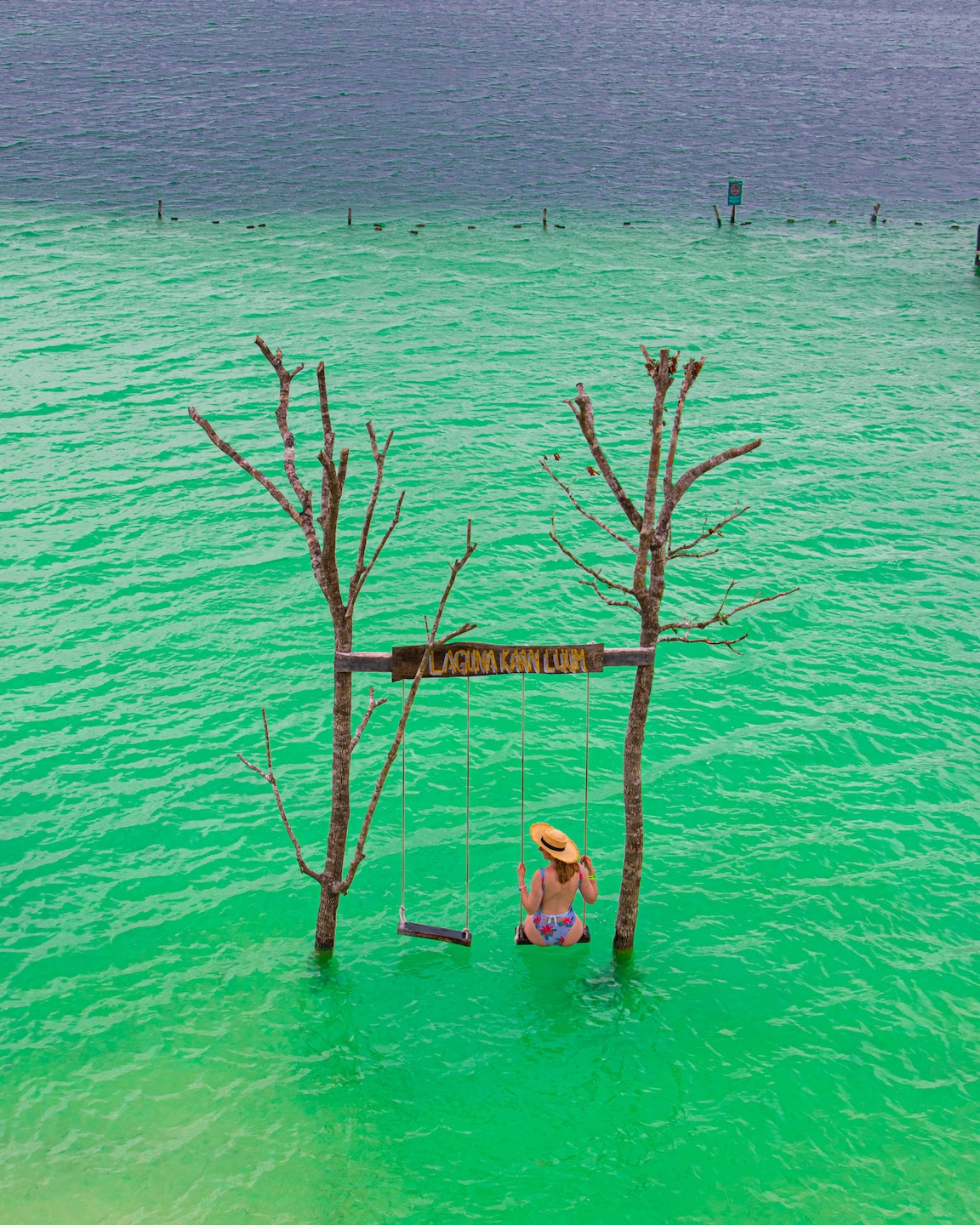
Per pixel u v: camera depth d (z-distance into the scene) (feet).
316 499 88.89
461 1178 33.99
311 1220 32.53
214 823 52.39
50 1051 38.75
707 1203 33.35
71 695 62.39
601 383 117.39
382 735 60.13
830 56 433.07
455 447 99.81
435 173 234.79
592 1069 38.32
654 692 64.64
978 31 527.81
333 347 125.90
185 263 161.17
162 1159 34.47
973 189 231.71
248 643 68.74
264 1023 40.24
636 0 618.44
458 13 529.04
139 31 437.58
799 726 61.41
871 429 107.45
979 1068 38.75
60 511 84.53
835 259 174.81
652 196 219.00
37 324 129.70
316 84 341.21
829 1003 41.75
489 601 74.69
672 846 51.37
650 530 38.27
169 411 105.60
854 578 79.20
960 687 65.72
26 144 248.93
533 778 56.65
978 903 47.55
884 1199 33.58
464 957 43.75
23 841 50.62
